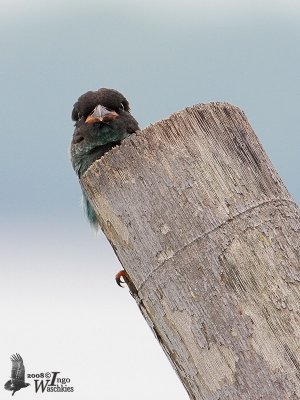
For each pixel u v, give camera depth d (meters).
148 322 7.49
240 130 7.66
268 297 6.99
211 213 7.25
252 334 6.89
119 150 7.56
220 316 6.99
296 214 7.52
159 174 7.41
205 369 7.01
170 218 7.30
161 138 7.49
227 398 6.88
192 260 7.15
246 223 7.23
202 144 7.47
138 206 7.43
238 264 7.09
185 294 7.12
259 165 7.57
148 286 7.34
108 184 7.59
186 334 7.11
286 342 6.84
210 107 7.66
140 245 7.41
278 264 7.11
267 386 6.75
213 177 7.37
